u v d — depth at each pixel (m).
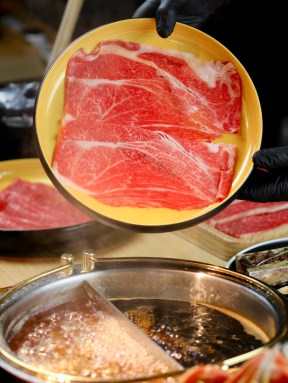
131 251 1.01
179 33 0.88
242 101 0.88
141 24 0.87
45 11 2.03
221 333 0.75
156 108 0.89
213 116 0.88
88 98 0.87
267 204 1.10
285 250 0.90
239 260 0.89
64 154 0.84
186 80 0.89
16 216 1.07
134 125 0.88
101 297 0.78
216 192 0.85
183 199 0.85
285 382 0.56
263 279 0.87
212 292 0.80
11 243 0.98
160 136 0.88
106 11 1.73
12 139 1.26
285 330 0.69
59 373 0.66
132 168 0.86
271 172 0.91
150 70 0.88
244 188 0.87
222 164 0.87
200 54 0.88
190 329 0.76
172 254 1.00
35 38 2.00
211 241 1.01
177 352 0.73
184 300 0.81
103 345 0.73
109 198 0.84
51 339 0.74
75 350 0.72
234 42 1.50
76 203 0.81
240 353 0.72
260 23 1.49
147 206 0.84
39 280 0.79
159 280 0.82
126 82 0.88
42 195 1.14
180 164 0.87
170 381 0.63
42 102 0.84
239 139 0.88
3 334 0.71
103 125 0.87
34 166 1.22
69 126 0.85
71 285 0.80
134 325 0.74
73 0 1.14
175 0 0.85
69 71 0.86
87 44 0.86
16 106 1.25
